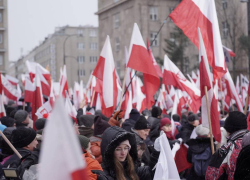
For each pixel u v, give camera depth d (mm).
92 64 85812
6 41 54719
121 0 51969
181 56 45094
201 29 6941
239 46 40031
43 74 13297
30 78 15617
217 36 6859
